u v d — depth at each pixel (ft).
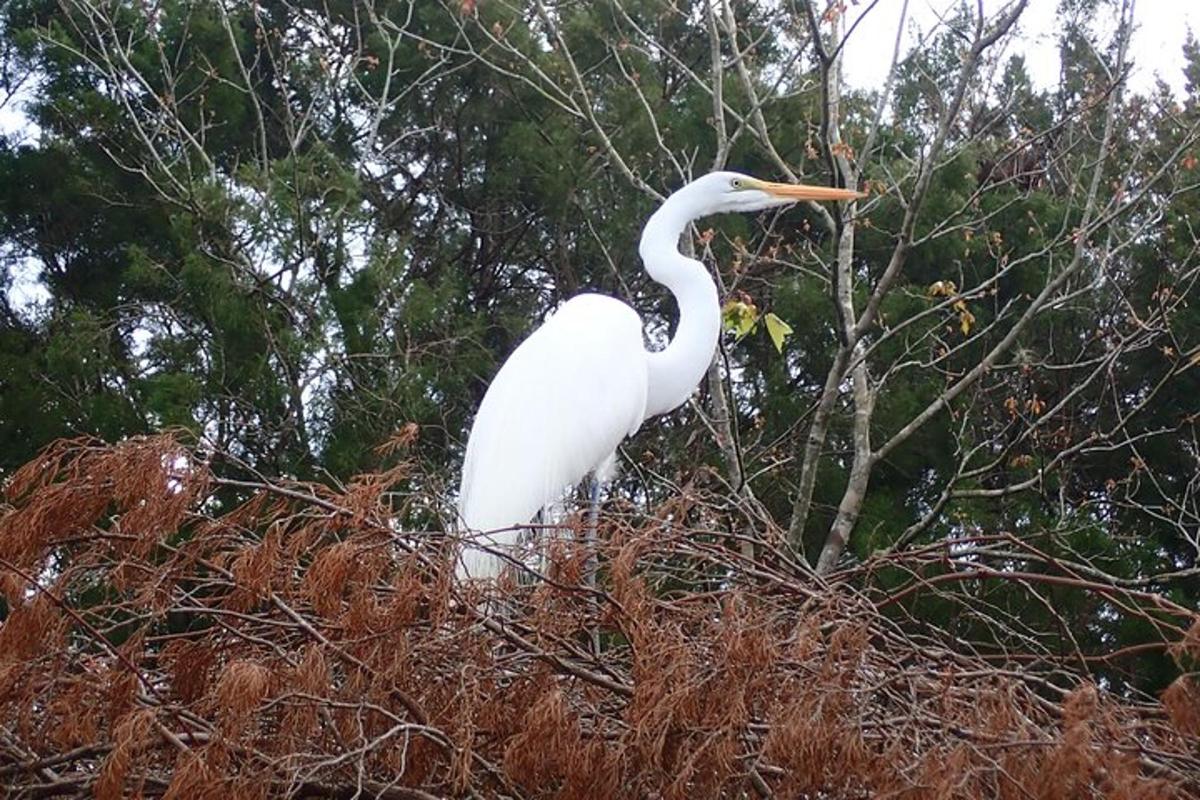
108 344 51.29
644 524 18.83
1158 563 42.34
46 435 47.50
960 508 44.21
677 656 15.10
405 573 15.49
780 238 42.78
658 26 54.34
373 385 48.24
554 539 16.55
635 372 27.55
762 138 37.04
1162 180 51.31
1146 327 37.14
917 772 14.37
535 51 58.49
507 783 16.37
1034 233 48.80
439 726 15.89
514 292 66.49
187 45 59.62
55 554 17.30
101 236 58.85
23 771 17.40
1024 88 47.80
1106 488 45.91
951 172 49.93
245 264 50.47
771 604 16.52
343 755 15.16
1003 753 14.34
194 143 53.31
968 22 49.49
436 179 66.13
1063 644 19.99
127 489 15.79
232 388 47.78
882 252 53.72
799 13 47.55
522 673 16.24
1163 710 15.29
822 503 47.16
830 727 14.40
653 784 15.87
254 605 16.51
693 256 36.42
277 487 16.69
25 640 15.74
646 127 55.11
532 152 57.98
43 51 58.70
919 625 21.66
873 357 50.39
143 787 16.08
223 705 14.56
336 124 64.44
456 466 49.21
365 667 15.40
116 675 16.14
